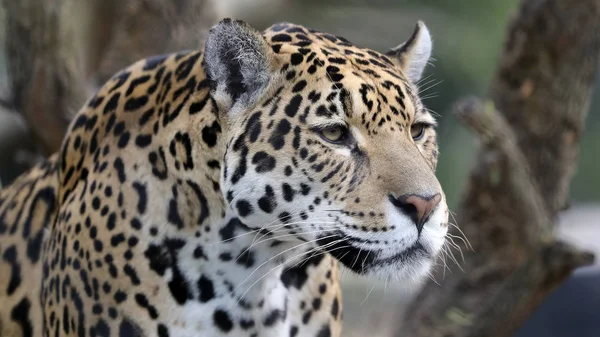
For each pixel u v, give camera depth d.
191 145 9.55
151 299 9.78
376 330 23.91
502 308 13.88
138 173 9.83
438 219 9.12
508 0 43.03
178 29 15.20
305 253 9.70
